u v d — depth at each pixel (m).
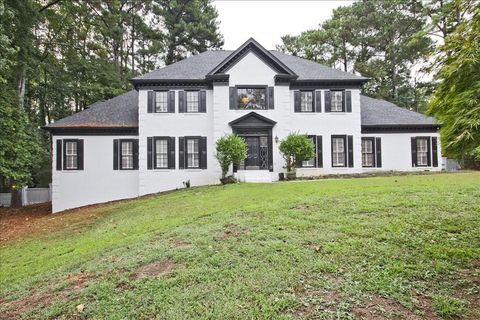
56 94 26.52
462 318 3.75
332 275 4.84
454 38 4.91
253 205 9.95
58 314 4.55
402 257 5.25
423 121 21.77
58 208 19.75
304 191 12.13
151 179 19.88
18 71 19.27
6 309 5.08
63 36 25.31
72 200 19.89
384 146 21.77
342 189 11.69
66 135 20.05
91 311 4.46
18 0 16.19
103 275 5.67
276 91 19.91
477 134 4.62
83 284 5.46
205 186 17.95
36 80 22.94
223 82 19.67
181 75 20.47
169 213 11.13
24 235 12.08
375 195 9.83
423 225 6.67
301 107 20.72
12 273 7.17
